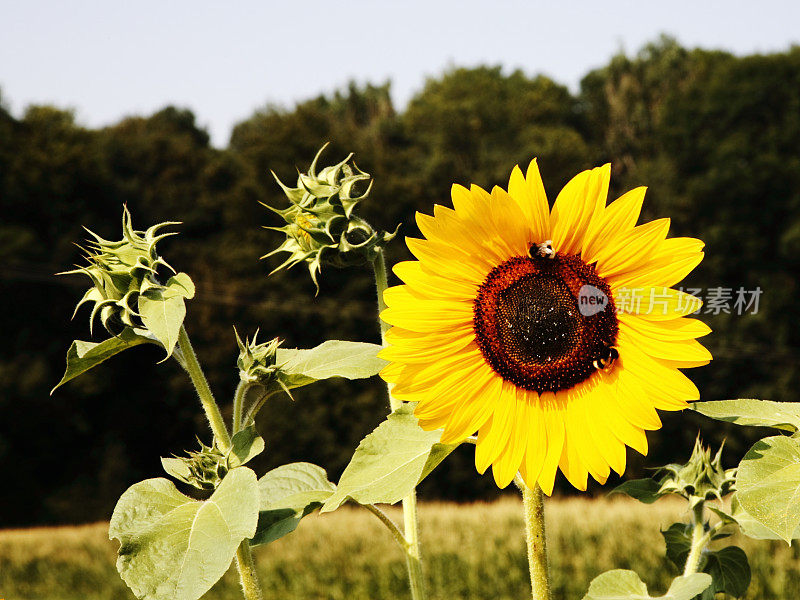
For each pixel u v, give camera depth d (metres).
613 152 48.38
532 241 2.59
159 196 43.00
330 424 32.47
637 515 17.03
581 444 2.54
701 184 36.59
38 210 39.28
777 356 31.27
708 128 38.41
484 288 2.60
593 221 2.56
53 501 37.16
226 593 16.53
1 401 35.78
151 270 2.63
